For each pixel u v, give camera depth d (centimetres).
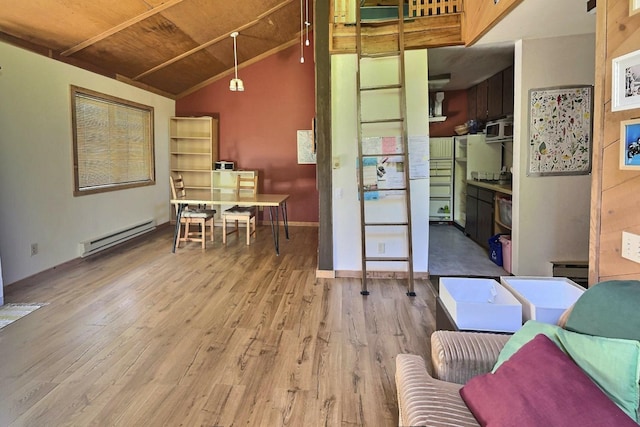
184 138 678
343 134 384
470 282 204
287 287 366
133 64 512
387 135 380
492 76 516
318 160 384
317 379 214
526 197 360
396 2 412
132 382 210
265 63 677
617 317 112
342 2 378
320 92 375
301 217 695
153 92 620
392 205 387
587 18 290
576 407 98
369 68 375
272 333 269
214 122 682
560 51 341
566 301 195
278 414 185
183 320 290
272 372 220
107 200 503
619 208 152
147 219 601
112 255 478
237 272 412
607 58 156
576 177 354
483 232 515
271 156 692
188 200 491
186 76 628
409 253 356
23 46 365
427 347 250
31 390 202
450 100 659
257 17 517
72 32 385
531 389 106
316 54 371
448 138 657
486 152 574
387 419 181
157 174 636
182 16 439
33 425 176
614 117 153
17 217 359
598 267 164
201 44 533
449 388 131
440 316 194
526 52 344
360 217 384
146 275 399
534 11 274
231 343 254
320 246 394
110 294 343
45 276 390
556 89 346
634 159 143
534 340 120
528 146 355
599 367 105
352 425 177
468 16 347
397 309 313
